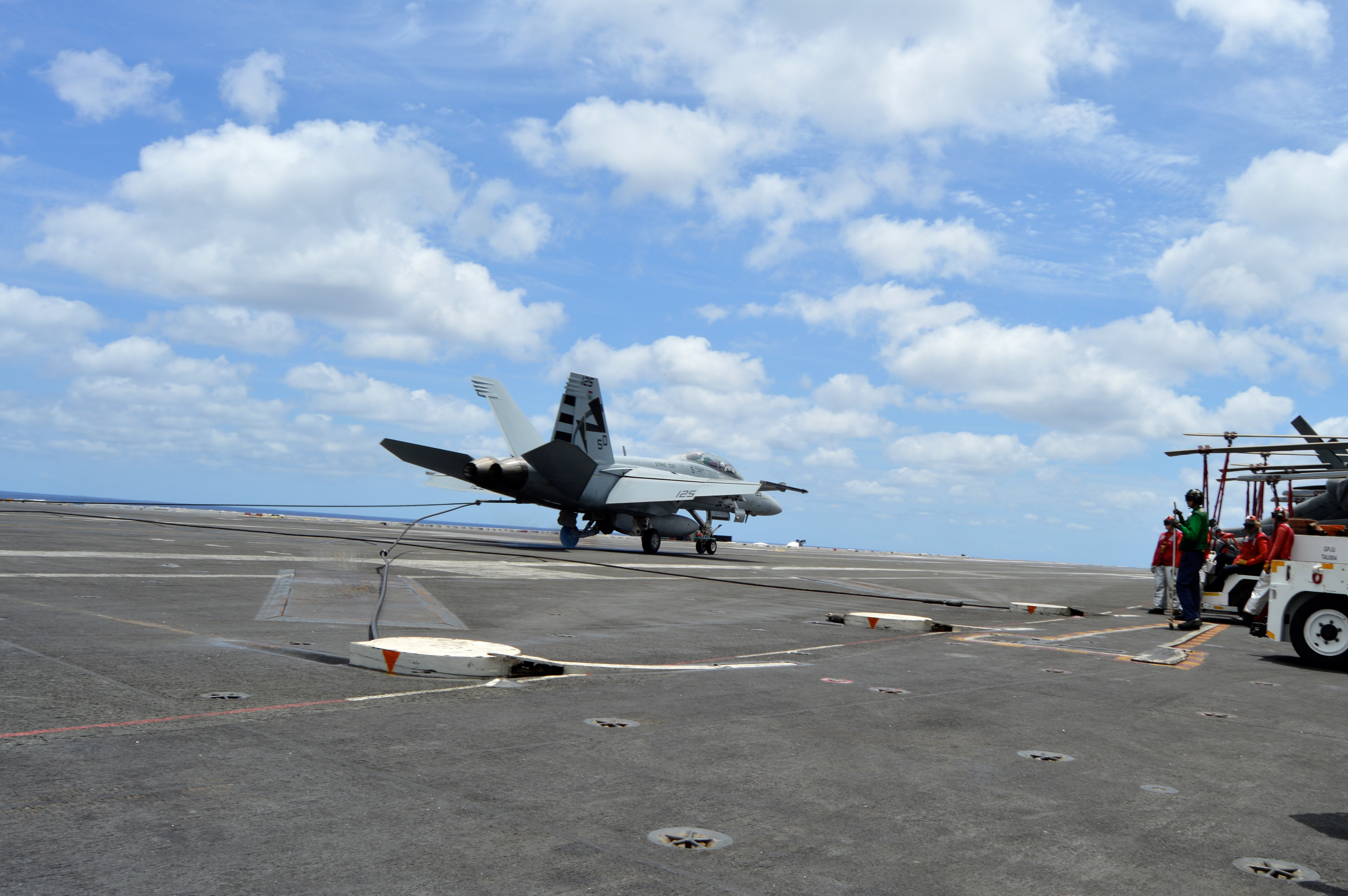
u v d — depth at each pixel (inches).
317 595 488.7
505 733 204.7
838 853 138.3
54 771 156.2
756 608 606.9
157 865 119.1
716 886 122.3
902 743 217.8
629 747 198.5
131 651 281.4
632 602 582.9
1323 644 424.2
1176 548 628.1
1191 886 131.7
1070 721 256.5
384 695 240.1
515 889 117.3
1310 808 176.7
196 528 1207.6
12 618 335.3
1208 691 330.3
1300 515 709.9
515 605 510.9
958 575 1369.3
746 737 214.5
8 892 107.9
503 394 1314.0
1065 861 139.2
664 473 1465.3
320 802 148.2
